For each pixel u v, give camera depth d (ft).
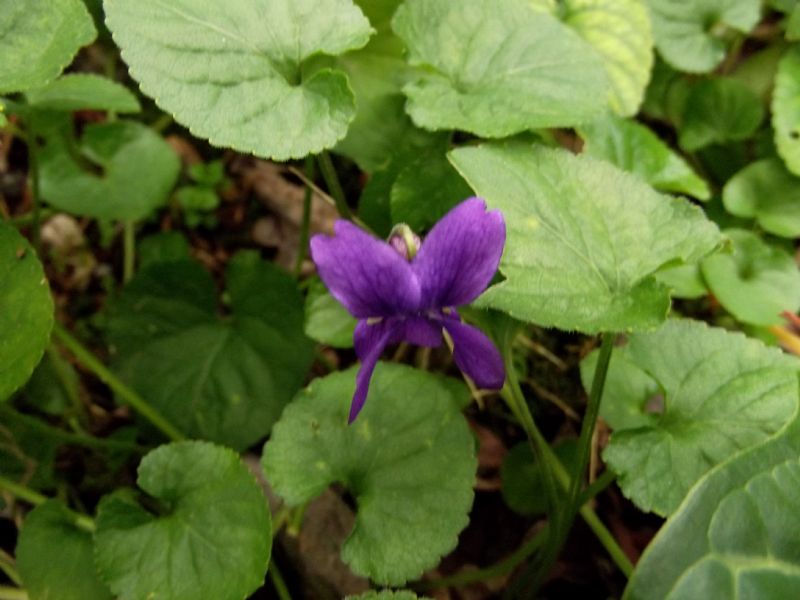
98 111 0.51
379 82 0.40
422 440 0.29
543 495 0.35
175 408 0.37
